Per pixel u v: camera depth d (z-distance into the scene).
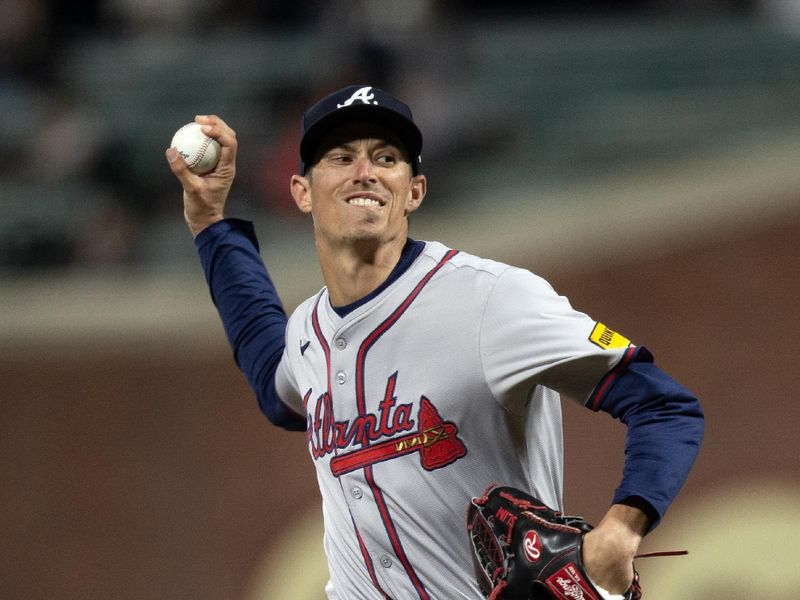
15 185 35.66
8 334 30.39
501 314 10.93
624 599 10.34
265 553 28.67
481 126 35.72
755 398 27.23
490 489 10.85
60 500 29.77
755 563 26.28
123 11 41.59
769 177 27.72
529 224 29.22
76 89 39.19
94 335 30.19
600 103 37.78
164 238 34.09
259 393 13.98
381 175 11.59
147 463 29.62
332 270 11.83
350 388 11.49
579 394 10.76
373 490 11.35
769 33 39.69
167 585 28.98
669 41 39.22
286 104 35.97
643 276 28.23
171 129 37.19
